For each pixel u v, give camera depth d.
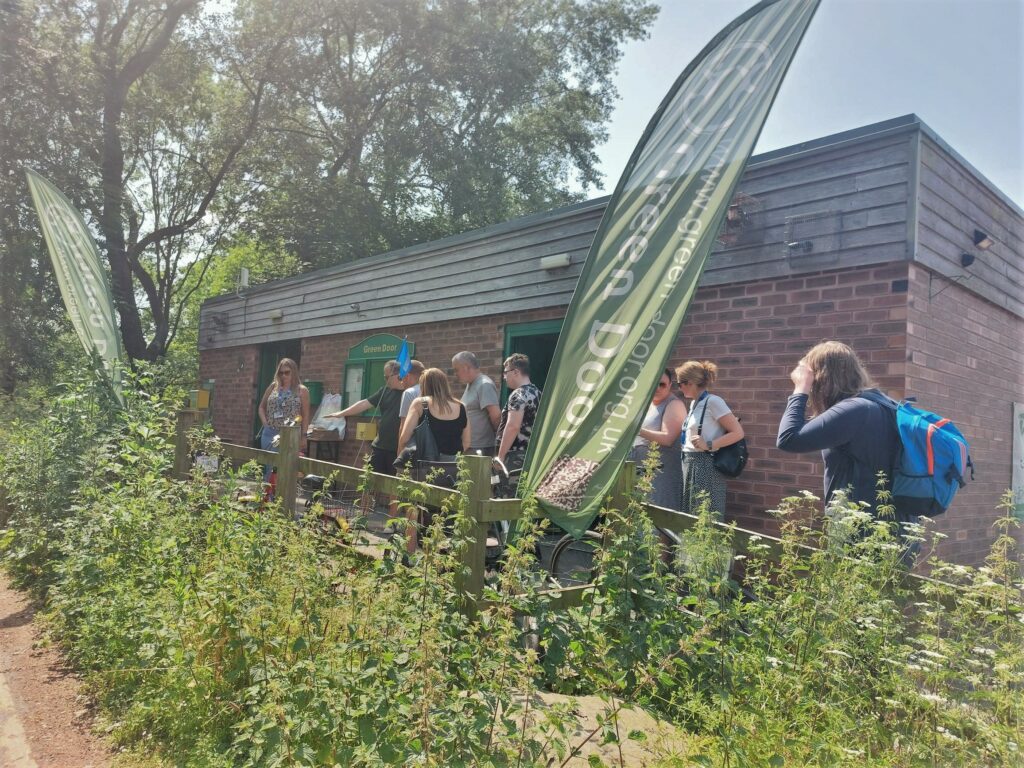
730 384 5.66
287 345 13.44
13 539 6.09
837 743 2.28
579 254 7.10
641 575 3.14
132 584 3.89
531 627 3.16
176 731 3.03
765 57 3.43
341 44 26.30
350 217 23.72
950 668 2.32
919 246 4.79
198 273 34.25
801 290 5.30
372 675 2.51
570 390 3.58
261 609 2.97
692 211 3.43
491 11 25.92
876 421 3.13
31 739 3.12
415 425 5.10
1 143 15.07
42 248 16.12
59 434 6.22
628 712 2.84
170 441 6.10
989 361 5.93
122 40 22.20
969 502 5.53
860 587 2.51
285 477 4.75
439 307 8.84
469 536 3.22
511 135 27.52
